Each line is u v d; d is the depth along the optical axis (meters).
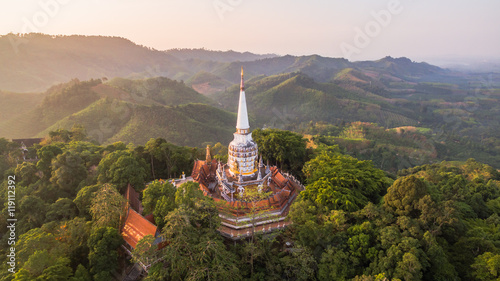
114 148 81.44
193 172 72.50
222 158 81.75
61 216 54.34
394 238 39.59
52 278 35.34
